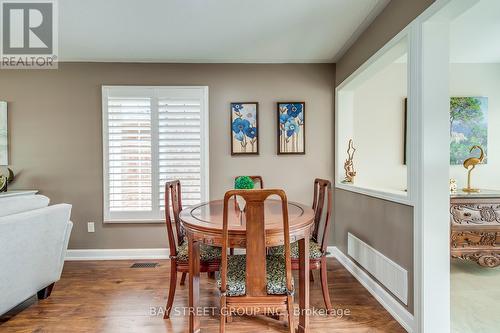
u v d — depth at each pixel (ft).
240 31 8.07
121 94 10.24
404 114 10.54
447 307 5.44
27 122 10.22
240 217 5.83
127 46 9.03
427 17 5.20
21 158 10.21
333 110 10.60
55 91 10.23
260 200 4.69
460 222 8.25
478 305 6.83
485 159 10.71
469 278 8.43
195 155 10.42
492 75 10.71
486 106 10.68
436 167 5.40
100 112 10.30
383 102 10.55
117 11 6.94
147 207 10.34
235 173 10.49
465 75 10.71
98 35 8.25
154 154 10.30
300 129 10.52
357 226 8.65
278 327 6.10
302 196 10.59
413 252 5.73
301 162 10.59
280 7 6.82
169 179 10.36
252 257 4.84
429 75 5.35
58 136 10.28
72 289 7.91
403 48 6.52
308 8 6.88
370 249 7.63
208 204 7.61
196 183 10.44
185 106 10.37
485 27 8.00
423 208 5.41
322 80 10.56
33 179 10.25
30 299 7.32
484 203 8.32
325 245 6.73
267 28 7.89
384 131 10.57
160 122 10.32
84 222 10.35
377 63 7.45
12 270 5.92
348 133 10.37
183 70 10.41
